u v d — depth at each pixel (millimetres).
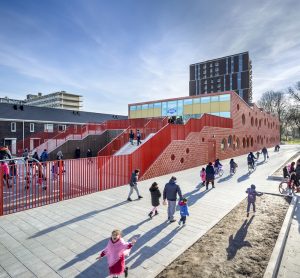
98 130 29016
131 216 9352
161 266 5789
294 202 11000
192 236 7574
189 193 12914
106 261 6125
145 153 16844
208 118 24906
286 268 6035
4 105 38938
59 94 162750
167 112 36500
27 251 6621
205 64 109375
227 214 9648
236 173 18859
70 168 12383
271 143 53344
